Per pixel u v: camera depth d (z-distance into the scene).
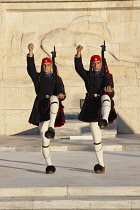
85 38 30.02
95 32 30.23
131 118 28.38
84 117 13.58
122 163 16.30
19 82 29.34
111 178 12.98
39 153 19.98
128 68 29.92
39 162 16.86
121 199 11.04
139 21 30.03
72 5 30.03
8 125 28.30
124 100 28.97
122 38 30.09
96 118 13.42
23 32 30.44
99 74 13.48
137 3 29.75
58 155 18.88
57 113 13.15
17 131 28.31
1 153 20.09
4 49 30.03
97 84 13.42
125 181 12.39
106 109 12.84
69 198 11.24
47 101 13.45
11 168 15.35
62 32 30.09
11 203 10.99
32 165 16.05
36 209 10.97
